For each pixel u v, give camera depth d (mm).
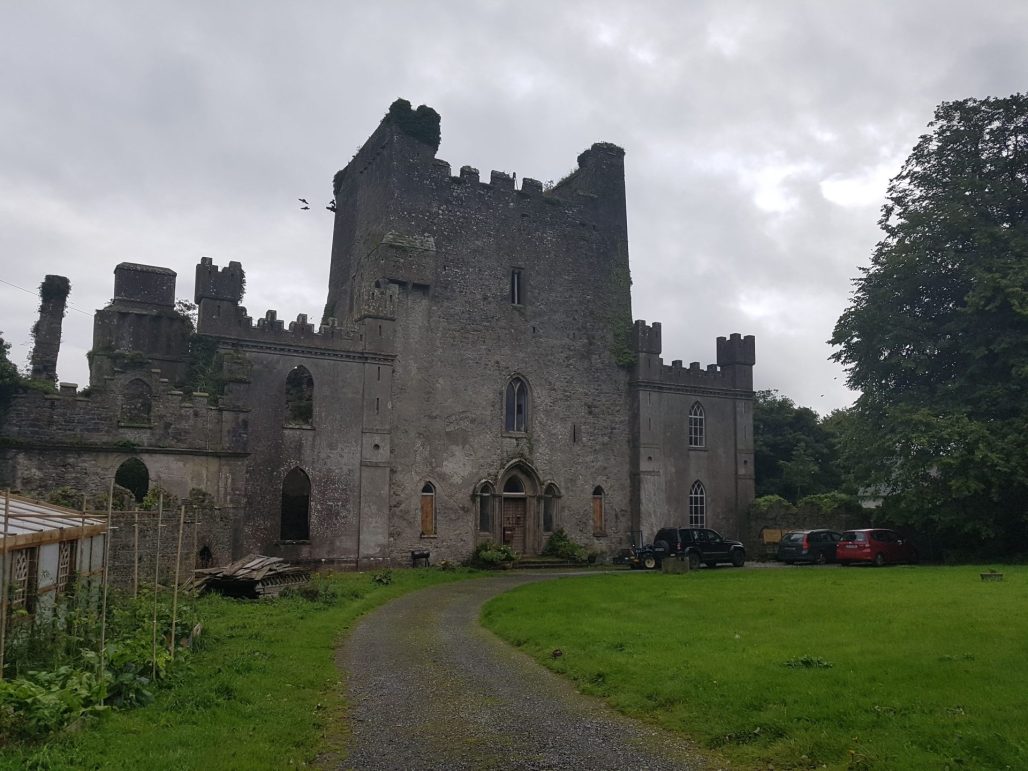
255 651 14070
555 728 10008
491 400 39375
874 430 38281
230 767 7883
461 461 38062
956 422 32781
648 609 18953
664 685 11203
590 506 41656
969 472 31906
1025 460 31125
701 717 9859
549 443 40844
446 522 37250
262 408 33156
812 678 10875
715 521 45094
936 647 12484
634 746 9227
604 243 44562
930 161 37469
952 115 36844
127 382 34594
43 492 26297
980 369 34406
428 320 38156
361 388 35469
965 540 36438
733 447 46344
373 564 34562
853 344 38844
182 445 28969
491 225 40969
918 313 38031
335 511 34094
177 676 11539
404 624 19031
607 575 31344
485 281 40188
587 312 43219
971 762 7594
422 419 37281
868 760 7855
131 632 13266
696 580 26609
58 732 8586
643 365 43750
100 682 9906
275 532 32688
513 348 40438
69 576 13664
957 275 36562
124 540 21203
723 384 46469
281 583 23578
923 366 36156
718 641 14102
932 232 36000
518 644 15914
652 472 43188
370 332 36000
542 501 40125
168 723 9461
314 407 34281
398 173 38719
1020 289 31547
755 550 44875
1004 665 11023
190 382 33094
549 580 29031
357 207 43312
